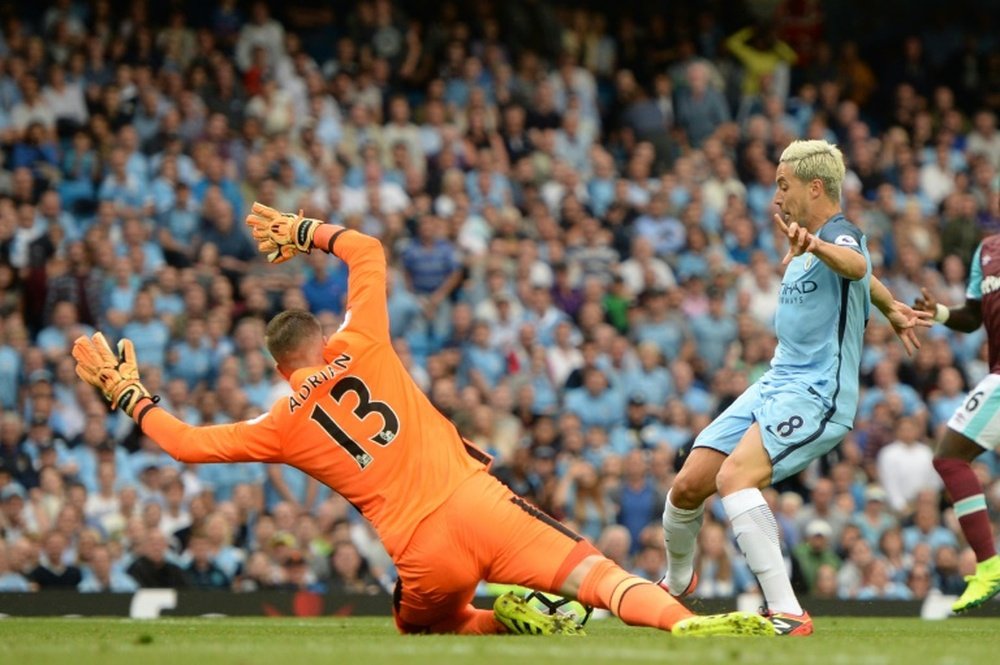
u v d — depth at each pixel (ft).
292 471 142.20
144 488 138.31
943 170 212.43
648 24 227.61
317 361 68.23
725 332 175.22
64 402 147.95
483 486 65.77
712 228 193.36
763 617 67.87
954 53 236.02
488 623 69.15
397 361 67.36
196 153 178.29
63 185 175.42
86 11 192.13
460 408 149.38
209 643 62.75
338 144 188.44
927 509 151.33
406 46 205.46
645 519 144.66
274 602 112.37
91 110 183.42
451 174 183.73
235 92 187.93
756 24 226.17
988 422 83.25
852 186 203.51
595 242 181.88
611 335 165.37
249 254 171.22
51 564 127.85
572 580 64.44
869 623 93.81
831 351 71.67
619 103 211.00
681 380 166.30
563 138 199.11
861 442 162.81
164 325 157.17
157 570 128.16
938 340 176.04
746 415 73.82
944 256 200.03
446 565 65.10
